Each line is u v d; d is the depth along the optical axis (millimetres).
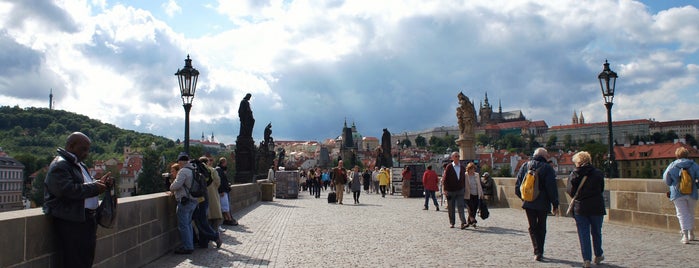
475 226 17109
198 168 13242
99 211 7488
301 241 14172
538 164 11164
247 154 33094
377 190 46719
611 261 10664
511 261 10875
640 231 15570
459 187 16922
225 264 10812
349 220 20172
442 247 12883
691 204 13141
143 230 10781
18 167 122875
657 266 10102
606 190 17922
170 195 12656
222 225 18328
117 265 9461
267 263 10914
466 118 34656
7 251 6449
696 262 10492
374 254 11891
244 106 33156
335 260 11164
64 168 6918
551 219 19734
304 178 60031
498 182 26266
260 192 34312
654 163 146375
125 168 159500
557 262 10742
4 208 117312
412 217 21391
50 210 7062
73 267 7250
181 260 11320
